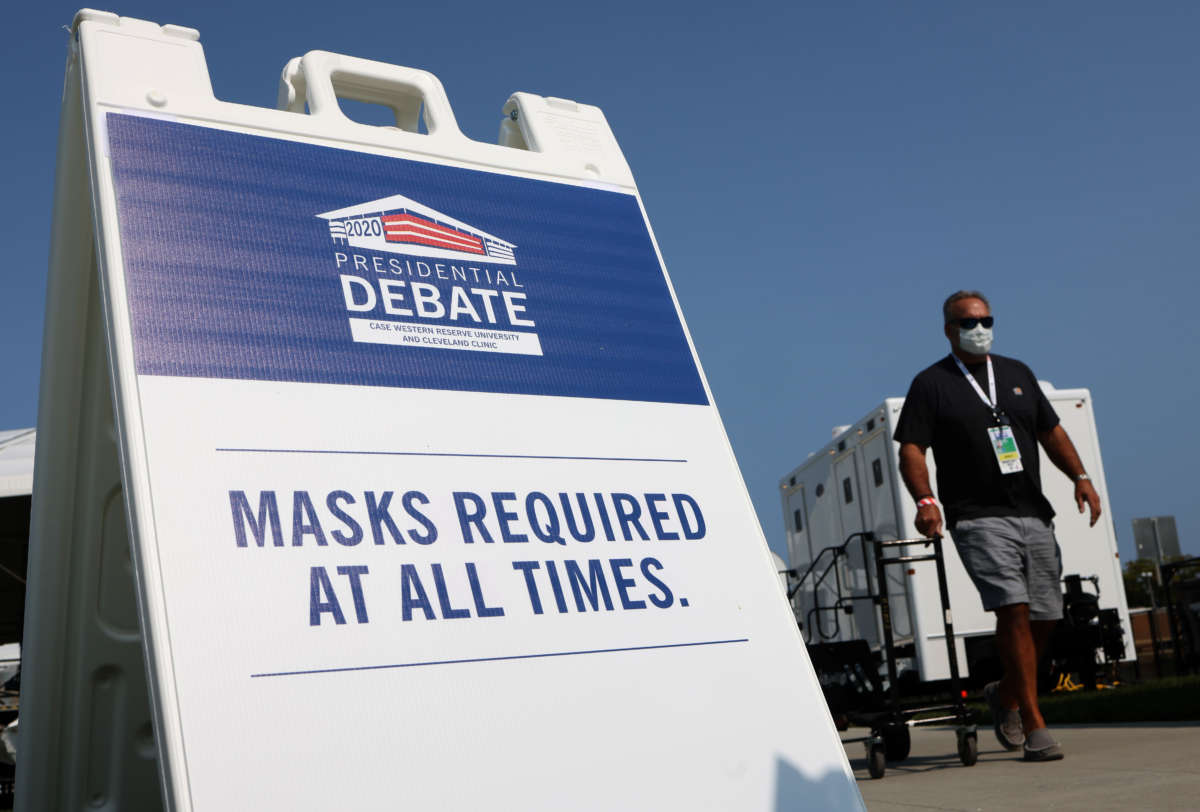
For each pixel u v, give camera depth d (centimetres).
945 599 463
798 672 179
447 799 141
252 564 142
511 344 187
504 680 152
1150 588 1473
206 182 171
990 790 352
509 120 238
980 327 443
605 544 174
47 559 198
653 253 223
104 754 208
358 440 161
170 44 182
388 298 178
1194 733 464
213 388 153
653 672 165
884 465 935
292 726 135
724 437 203
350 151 192
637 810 153
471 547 161
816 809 166
